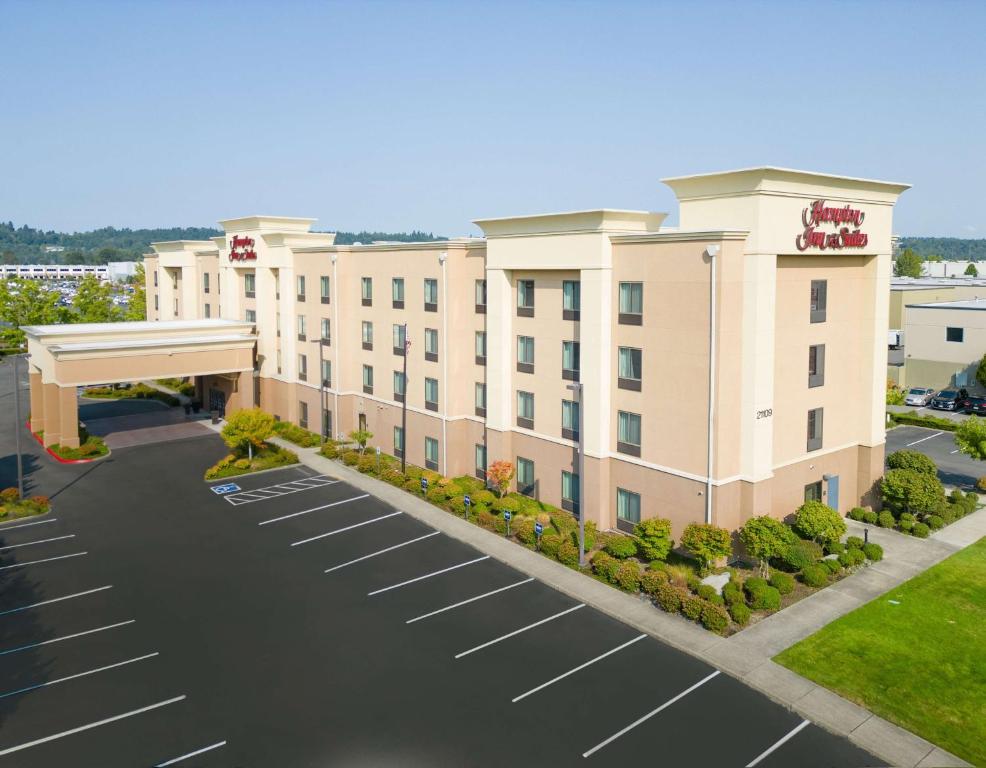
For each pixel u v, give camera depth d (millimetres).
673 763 20531
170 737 21891
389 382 51219
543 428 40594
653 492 35219
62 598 31047
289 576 33125
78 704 23531
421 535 37812
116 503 43156
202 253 73500
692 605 28188
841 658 25562
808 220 32938
